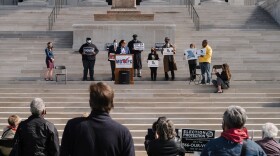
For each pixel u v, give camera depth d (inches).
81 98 728.3
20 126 287.1
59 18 1393.9
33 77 971.3
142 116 668.7
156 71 914.7
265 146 306.5
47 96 744.3
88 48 883.4
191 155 440.5
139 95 748.0
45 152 286.5
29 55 1047.0
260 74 970.7
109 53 898.1
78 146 193.8
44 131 284.8
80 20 1382.9
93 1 1724.9
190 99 729.0
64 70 962.7
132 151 196.1
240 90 761.6
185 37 1159.0
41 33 1185.4
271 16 1408.7
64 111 687.7
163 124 282.5
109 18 1160.2
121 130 195.6
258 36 1150.3
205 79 864.9
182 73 968.3
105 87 198.4
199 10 1450.5
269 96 746.8
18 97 733.9
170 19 1380.4
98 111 197.0
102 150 192.2
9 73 986.1
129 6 1171.9
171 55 896.9
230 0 1824.6
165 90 764.0
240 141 197.5
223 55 1055.6
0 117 671.1
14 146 286.8
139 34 1127.0
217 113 671.8
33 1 1695.4
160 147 279.3
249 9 1461.6
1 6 1521.9
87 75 935.0
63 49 1106.1
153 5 1683.1
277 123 651.5
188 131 362.6
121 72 813.9
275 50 1086.4
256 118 660.7
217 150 197.8
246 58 1040.8
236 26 1348.4
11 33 1178.6
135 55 917.8
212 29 1310.3
